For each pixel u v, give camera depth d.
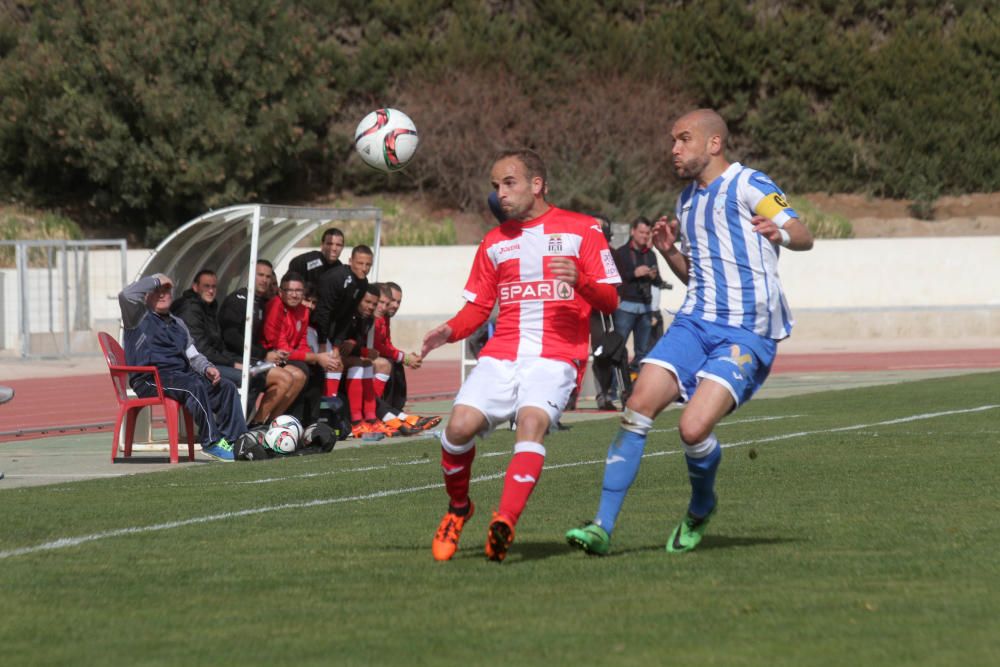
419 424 47.06
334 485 31.39
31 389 75.38
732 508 25.44
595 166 148.75
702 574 18.45
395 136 44.59
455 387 72.31
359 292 45.81
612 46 157.00
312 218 46.44
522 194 20.73
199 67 142.38
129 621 16.23
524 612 16.14
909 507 25.05
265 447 39.91
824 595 16.78
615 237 60.69
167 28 140.50
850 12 163.75
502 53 157.00
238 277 49.22
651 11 163.50
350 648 14.45
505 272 20.84
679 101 155.88
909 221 154.12
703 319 20.39
